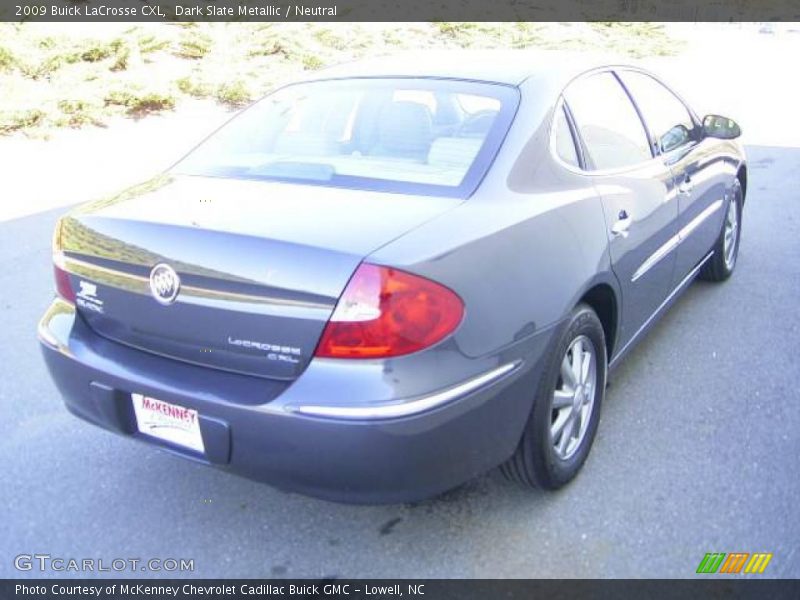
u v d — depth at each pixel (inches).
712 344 177.3
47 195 307.4
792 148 426.3
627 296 136.2
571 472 123.6
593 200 125.1
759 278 220.7
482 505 121.0
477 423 100.4
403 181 114.0
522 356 105.5
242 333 98.0
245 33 573.9
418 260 94.1
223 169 128.6
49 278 227.5
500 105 124.5
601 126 140.0
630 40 907.4
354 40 638.5
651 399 152.5
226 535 116.3
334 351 92.7
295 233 98.0
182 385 101.2
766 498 121.0
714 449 134.8
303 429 93.7
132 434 110.0
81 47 456.4
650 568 106.7
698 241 178.9
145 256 104.6
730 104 576.1
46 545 114.3
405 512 120.0
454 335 95.9
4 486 128.0
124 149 374.0
